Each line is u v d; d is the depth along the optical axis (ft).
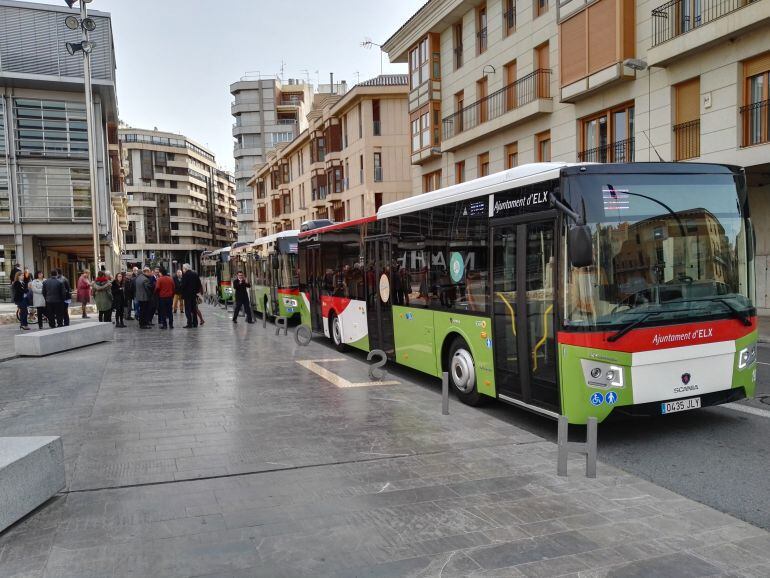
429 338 28.81
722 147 50.55
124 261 200.54
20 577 11.13
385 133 129.70
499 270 22.63
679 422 21.83
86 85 81.97
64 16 101.55
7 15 98.48
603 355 18.10
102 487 15.78
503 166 79.51
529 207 20.65
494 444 19.35
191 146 386.52
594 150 63.87
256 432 21.06
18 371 35.14
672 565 11.37
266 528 13.15
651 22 55.83
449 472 16.66
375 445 19.34
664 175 19.38
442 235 27.25
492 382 23.26
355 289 39.11
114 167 160.04
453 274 26.27
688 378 19.02
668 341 18.71
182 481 16.20
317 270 47.85
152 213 362.12
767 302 55.36
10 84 99.45
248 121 262.06
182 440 20.17
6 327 70.33
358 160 134.72
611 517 13.56
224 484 15.92
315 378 31.86
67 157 103.65
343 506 14.33
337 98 151.53
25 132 101.30
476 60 84.99
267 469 17.08
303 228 63.87
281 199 198.08
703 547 12.09
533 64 73.10
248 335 54.29
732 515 13.80
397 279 32.60
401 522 13.38
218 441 19.99
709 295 19.51
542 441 19.72
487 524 13.23
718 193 20.06
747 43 48.16
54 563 11.65
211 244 418.31
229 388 29.09
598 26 60.03
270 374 33.06
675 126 54.90
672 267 19.10
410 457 18.03
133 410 24.64
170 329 60.49
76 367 36.17
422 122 98.12
